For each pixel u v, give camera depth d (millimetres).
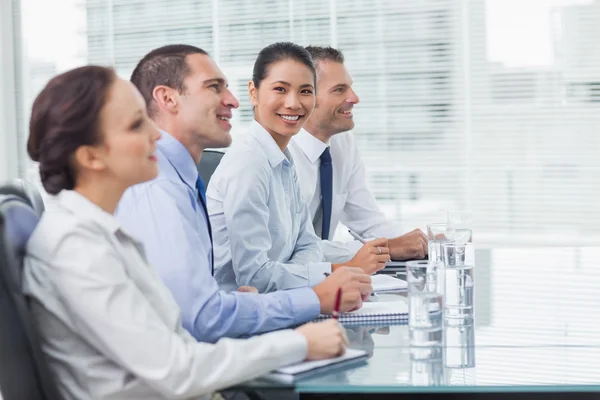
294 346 1310
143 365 1175
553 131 4078
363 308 1736
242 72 4430
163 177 1627
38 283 1196
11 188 1392
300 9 4344
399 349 1447
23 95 4562
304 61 2150
